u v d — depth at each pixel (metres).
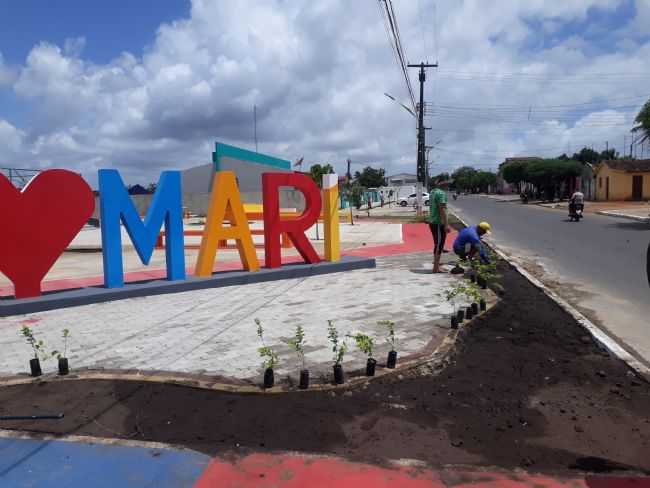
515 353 5.63
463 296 8.41
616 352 5.51
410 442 3.73
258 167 43.59
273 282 10.45
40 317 7.68
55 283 10.92
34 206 8.17
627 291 9.11
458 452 3.60
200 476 3.33
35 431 3.94
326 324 6.85
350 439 3.77
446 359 5.38
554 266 12.22
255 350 5.75
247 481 3.27
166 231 9.69
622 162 49.56
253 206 18.67
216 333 6.54
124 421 4.07
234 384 4.69
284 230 11.22
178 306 8.28
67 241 8.55
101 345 6.11
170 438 3.80
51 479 3.33
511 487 3.18
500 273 11.18
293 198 48.25
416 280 10.24
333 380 4.75
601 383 4.80
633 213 30.56
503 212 39.81
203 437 3.81
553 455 3.56
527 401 4.42
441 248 11.09
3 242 7.93
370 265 12.29
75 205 8.58
